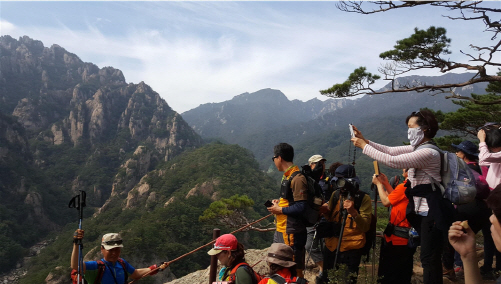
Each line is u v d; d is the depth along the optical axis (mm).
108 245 4605
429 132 3986
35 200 184875
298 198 4359
